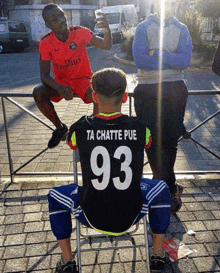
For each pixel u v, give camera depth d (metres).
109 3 30.81
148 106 2.99
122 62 15.41
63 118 7.28
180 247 2.78
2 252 2.76
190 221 3.12
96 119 1.99
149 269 2.26
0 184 3.84
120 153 1.93
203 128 6.50
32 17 24.72
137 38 2.91
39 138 6.08
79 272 2.24
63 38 2.91
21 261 2.66
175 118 2.98
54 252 2.75
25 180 3.98
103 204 1.95
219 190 3.67
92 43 2.97
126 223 1.99
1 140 5.98
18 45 20.17
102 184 1.93
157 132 3.02
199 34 14.71
